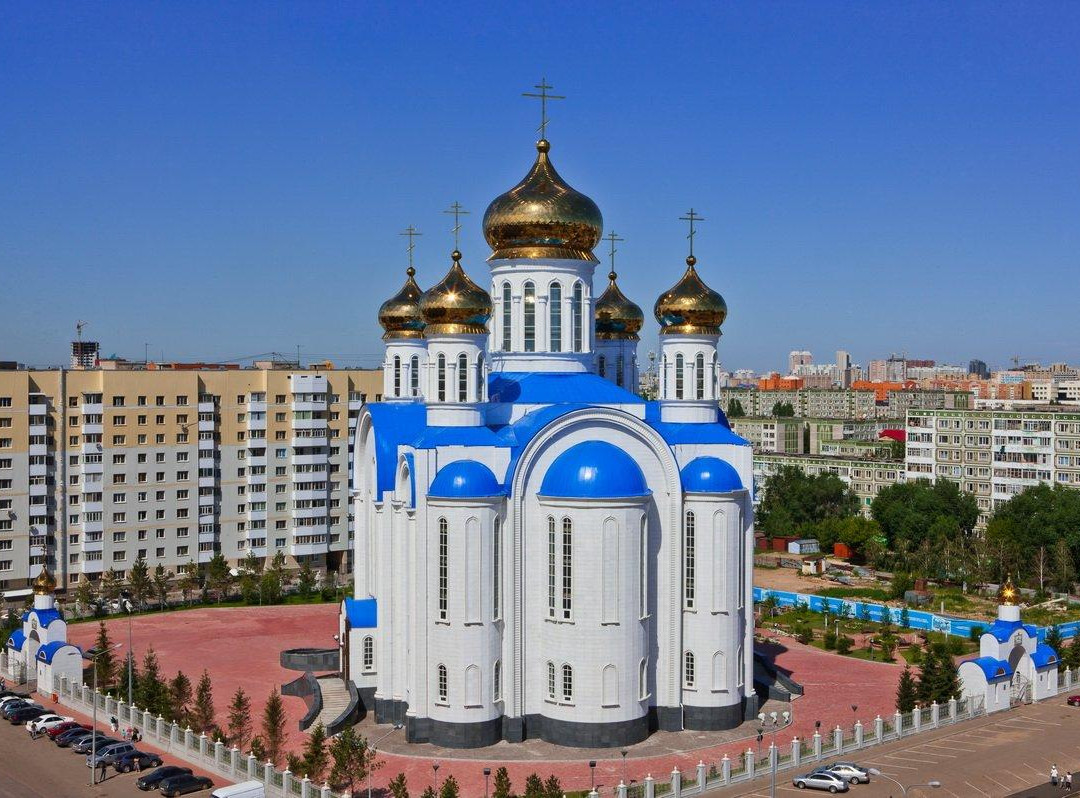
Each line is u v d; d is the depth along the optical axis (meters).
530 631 76.88
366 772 65.81
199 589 143.00
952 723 84.06
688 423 87.31
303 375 157.88
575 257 86.38
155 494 146.88
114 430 143.62
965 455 188.38
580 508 74.44
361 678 83.62
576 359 87.25
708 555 79.62
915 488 169.62
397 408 89.50
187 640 112.50
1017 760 75.12
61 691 89.94
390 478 83.00
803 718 83.44
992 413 183.62
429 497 75.56
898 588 136.50
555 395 83.00
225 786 69.44
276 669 99.75
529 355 86.69
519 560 76.25
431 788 62.84
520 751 74.38
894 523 163.38
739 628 81.25
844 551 167.25
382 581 81.94
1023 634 91.44
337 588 140.25
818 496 186.62
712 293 87.94
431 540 75.69
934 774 72.06
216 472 152.75
